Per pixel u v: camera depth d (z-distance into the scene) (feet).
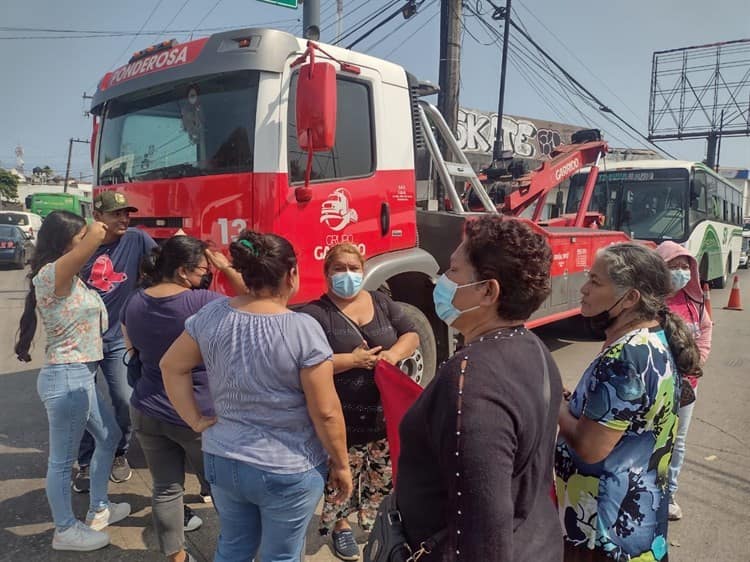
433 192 18.37
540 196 23.84
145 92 13.53
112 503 10.87
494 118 59.98
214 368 6.50
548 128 66.69
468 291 4.73
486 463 3.84
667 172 38.06
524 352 4.44
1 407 16.85
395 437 7.94
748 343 26.48
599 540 5.92
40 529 10.53
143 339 8.21
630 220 38.93
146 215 13.09
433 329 15.34
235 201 11.62
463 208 18.75
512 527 3.85
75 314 9.30
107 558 9.71
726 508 11.62
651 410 5.77
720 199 46.55
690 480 12.76
